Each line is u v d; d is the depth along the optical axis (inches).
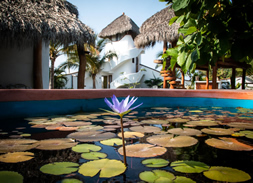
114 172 27.2
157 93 118.0
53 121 67.9
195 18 44.3
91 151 36.7
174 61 48.9
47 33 156.4
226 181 24.7
